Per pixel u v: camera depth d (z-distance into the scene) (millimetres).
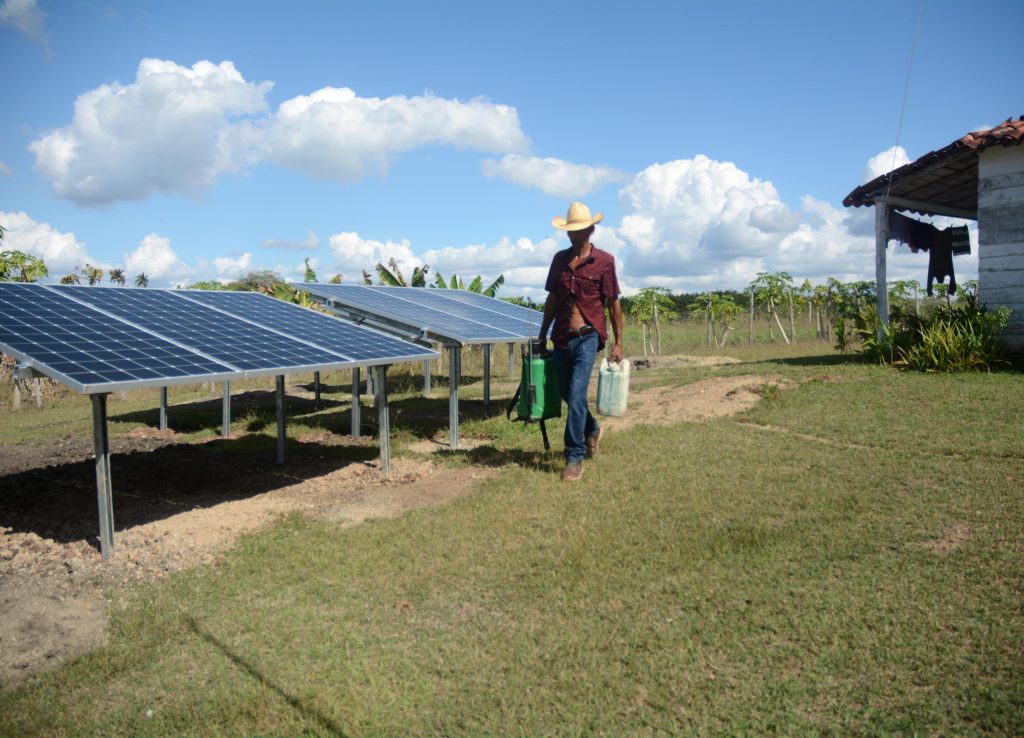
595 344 6336
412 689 3309
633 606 3889
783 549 4402
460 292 15797
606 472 6395
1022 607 3457
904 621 3441
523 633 3713
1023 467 5625
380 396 7578
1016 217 10977
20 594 4508
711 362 17016
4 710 3246
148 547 5367
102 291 7816
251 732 3025
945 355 10430
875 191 12375
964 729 2666
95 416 5078
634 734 2857
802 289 25859
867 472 5824
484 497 6000
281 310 9484
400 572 4613
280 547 5234
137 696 3338
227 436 10578
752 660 3268
